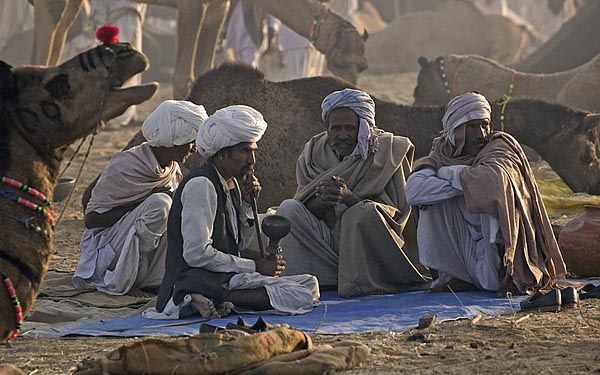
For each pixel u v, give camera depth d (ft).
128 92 37.45
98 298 55.01
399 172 56.24
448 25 178.09
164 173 56.54
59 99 36.63
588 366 38.81
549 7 193.77
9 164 35.96
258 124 49.73
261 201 74.84
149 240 55.62
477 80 102.32
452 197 53.16
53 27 105.40
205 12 104.42
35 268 36.06
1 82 35.96
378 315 48.85
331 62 106.22
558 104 79.46
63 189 87.51
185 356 37.96
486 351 41.91
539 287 52.75
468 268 53.31
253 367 37.88
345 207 55.47
